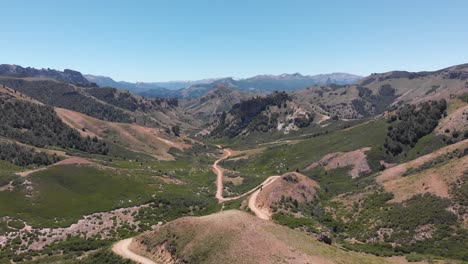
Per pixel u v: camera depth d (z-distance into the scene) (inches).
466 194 4156.0
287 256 2544.3
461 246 3592.5
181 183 7490.2
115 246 3548.2
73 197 5639.8
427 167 5708.7
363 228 4360.2
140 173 7465.6
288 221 4544.8
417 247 3725.4
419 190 4665.4
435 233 3865.7
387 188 5152.6
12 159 7755.9
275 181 5807.1
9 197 5226.4
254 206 5246.1
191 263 2822.3
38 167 7677.2
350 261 2679.6
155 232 3435.0
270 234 2839.6
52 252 4244.6
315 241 2952.8
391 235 4047.7
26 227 4655.5
